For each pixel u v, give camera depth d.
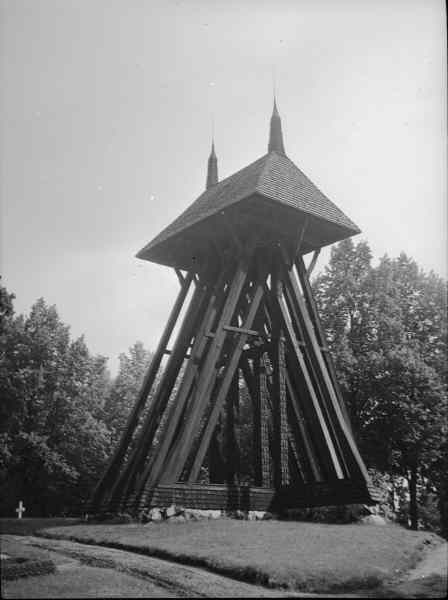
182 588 13.20
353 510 23.78
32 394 45.59
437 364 37.75
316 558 15.65
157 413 29.08
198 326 29.97
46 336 47.12
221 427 30.44
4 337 45.50
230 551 16.31
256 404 28.48
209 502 24.25
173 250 31.58
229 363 26.38
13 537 22.14
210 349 25.98
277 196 27.00
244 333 27.02
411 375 35.62
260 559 15.27
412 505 38.16
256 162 31.44
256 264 29.39
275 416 27.47
